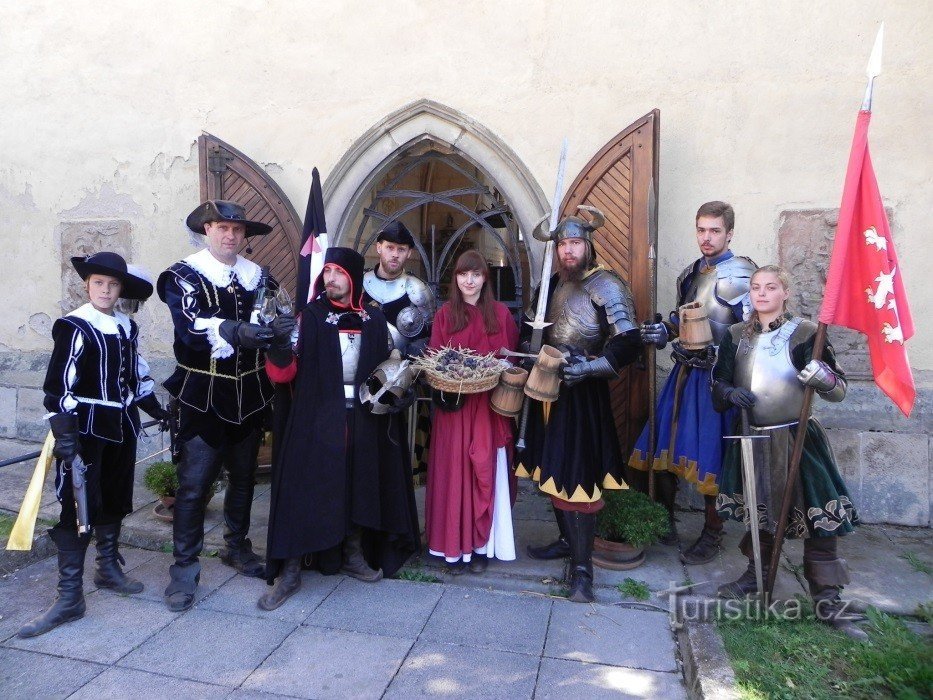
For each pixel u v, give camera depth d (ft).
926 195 12.65
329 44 15.40
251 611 9.82
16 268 17.97
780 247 13.25
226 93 16.07
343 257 10.11
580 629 9.36
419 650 8.84
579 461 9.97
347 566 10.82
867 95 8.53
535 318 10.86
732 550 11.73
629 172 13.08
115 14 16.65
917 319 12.80
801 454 8.89
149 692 7.92
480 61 14.53
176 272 9.86
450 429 10.63
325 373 10.00
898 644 8.34
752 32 13.20
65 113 17.24
